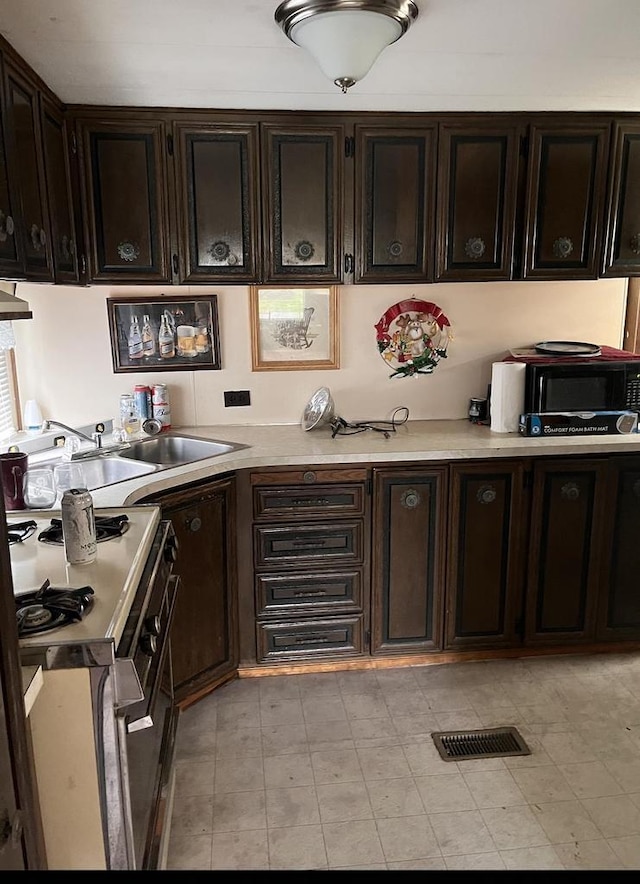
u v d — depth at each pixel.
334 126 2.62
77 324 2.96
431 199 2.71
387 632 2.86
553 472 2.78
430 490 2.74
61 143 2.42
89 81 2.22
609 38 1.91
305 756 2.35
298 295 3.09
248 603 2.79
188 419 3.15
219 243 2.66
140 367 3.03
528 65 2.13
